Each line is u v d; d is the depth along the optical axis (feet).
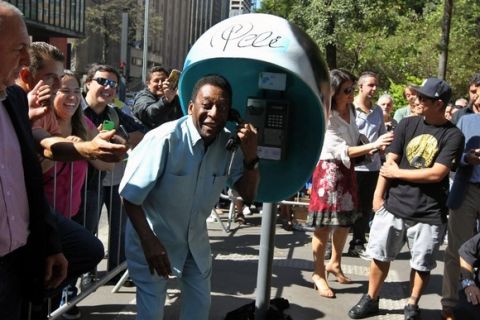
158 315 9.26
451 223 13.50
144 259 9.18
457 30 67.46
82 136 11.66
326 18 62.90
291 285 16.22
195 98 8.64
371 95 19.84
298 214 23.76
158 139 8.48
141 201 8.54
